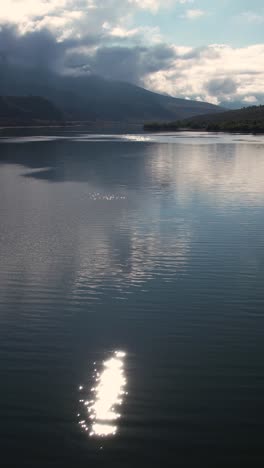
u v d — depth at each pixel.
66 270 13.41
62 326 10.03
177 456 6.39
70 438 6.69
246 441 6.65
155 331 9.80
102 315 10.58
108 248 15.50
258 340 9.42
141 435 6.75
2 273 13.16
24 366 8.45
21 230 17.84
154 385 7.87
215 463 6.29
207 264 13.89
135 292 11.87
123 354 8.88
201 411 7.23
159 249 15.35
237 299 11.39
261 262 14.02
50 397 7.55
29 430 6.83
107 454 6.41
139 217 20.02
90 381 7.99
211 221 19.27
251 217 19.91
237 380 8.03
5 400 7.47
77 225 18.64
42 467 6.20
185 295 11.66
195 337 9.55
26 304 11.16
